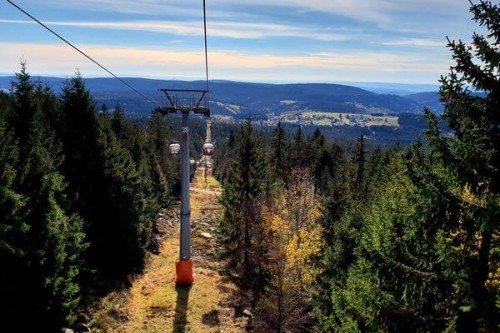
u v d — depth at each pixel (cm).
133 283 2625
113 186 2719
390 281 1017
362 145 6581
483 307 744
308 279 2531
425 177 870
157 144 7238
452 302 909
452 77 820
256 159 3466
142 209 3278
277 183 3878
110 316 2080
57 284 1603
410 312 960
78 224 1966
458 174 817
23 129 1995
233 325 2272
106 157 2689
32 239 1557
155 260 3281
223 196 3891
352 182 5547
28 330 1524
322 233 2852
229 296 2616
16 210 1496
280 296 2216
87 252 2428
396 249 1016
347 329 1238
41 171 1711
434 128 833
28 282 1516
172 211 5666
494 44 785
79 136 2508
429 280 921
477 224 807
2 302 1428
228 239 3319
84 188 2498
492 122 807
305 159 6956
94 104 2583
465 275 781
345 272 2106
